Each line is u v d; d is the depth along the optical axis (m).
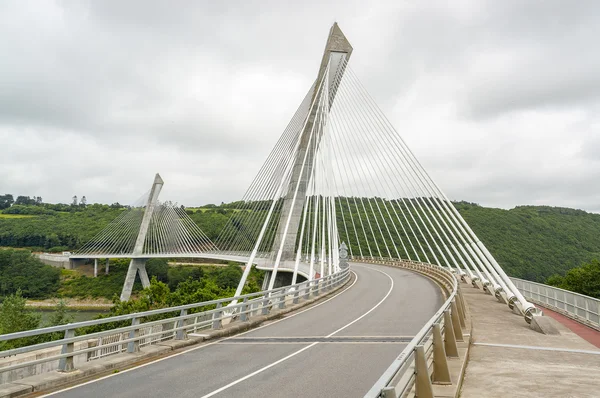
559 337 13.34
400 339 13.73
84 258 100.75
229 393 8.34
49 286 90.81
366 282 34.28
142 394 8.27
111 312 50.25
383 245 64.38
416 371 5.43
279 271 46.06
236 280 76.88
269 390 8.53
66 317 49.28
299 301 23.12
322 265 34.59
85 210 159.00
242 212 67.12
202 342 13.98
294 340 14.03
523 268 55.50
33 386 8.40
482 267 25.67
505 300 20.59
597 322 15.37
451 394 6.55
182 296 50.03
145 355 11.53
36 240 126.44
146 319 40.59
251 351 12.46
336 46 47.72
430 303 22.38
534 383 8.06
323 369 10.20
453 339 9.16
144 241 92.75
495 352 11.07
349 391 8.43
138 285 95.75
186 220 96.12
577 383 8.05
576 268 49.41
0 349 32.97
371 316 18.72
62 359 9.45
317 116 44.31
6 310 41.78
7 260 94.06
